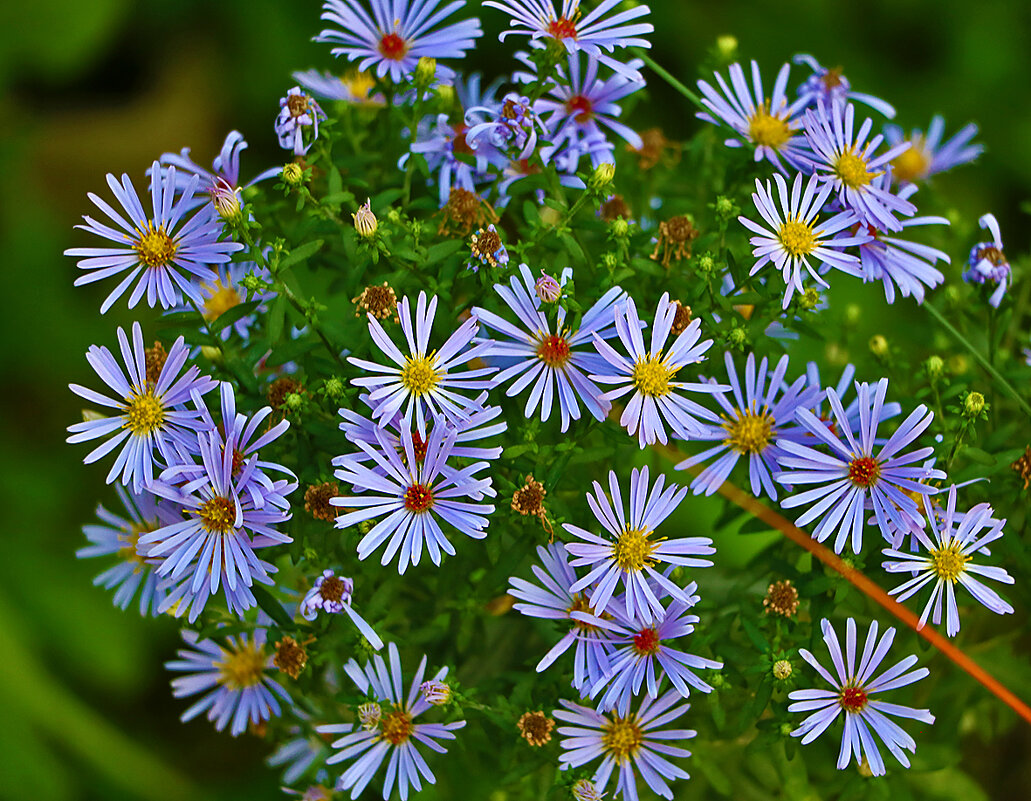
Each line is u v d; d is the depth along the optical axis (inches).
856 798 24.9
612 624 23.6
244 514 23.5
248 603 23.5
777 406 24.4
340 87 26.0
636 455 26.4
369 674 24.1
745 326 24.3
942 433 24.8
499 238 23.9
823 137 24.4
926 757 25.0
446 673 24.0
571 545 23.5
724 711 25.0
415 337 24.0
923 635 24.4
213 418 24.1
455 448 23.5
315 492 23.8
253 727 26.0
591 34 24.5
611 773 24.8
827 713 23.8
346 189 24.9
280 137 24.4
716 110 24.9
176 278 23.9
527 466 23.9
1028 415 24.8
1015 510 25.0
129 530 25.0
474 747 25.0
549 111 25.2
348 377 24.0
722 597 24.9
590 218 24.7
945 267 26.8
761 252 23.9
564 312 23.7
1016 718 25.5
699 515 28.5
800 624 24.3
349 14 25.1
